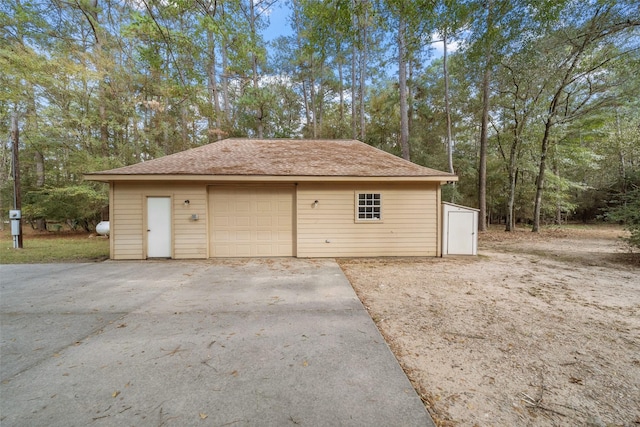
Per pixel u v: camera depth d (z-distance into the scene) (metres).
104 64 13.28
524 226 19.22
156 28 4.79
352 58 18.70
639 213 7.41
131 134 15.28
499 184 17.95
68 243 11.06
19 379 2.33
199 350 2.83
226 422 1.86
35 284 5.26
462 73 14.16
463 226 8.36
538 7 5.39
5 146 14.62
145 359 2.66
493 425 1.84
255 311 3.92
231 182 7.93
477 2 4.91
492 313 3.87
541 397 2.13
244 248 8.10
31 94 12.45
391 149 19.48
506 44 7.25
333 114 24.28
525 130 14.61
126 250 7.67
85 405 2.02
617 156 17.41
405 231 8.26
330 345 2.93
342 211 8.14
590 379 2.36
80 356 2.71
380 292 4.83
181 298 4.47
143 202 7.67
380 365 2.55
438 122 19.27
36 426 1.81
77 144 13.91
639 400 2.10
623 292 4.84
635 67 10.34
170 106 16.59
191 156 8.92
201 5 4.56
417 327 3.41
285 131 20.98
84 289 4.95
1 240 12.09
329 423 1.84
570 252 9.02
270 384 2.27
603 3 8.51
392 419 1.88
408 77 19.09
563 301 4.37
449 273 6.25
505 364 2.60
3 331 3.27
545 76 12.51
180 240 7.79
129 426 1.82
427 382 2.31
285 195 8.19
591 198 19.33
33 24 10.72
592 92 12.65
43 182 14.52
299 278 5.76
